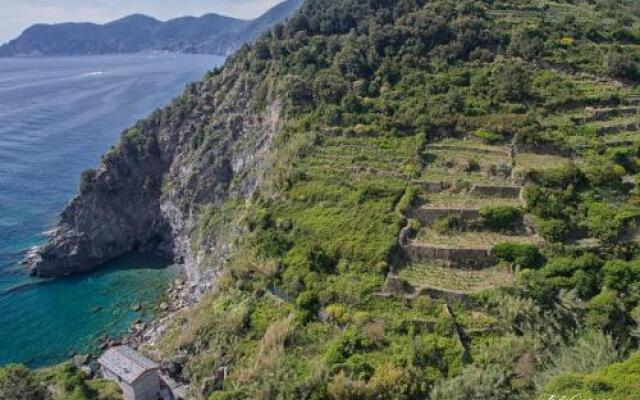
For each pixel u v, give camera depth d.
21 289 94.94
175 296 93.06
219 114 113.06
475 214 64.88
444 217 65.69
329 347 55.69
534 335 51.78
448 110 81.38
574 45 95.12
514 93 82.81
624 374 36.94
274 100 100.06
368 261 63.72
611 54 89.19
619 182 66.81
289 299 64.88
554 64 90.88
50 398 61.12
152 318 86.00
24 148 168.75
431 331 55.75
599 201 65.00
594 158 70.81
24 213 122.50
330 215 71.50
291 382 52.59
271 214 75.75
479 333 54.25
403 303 58.69
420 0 112.44
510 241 62.06
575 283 55.78
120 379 61.78
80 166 153.38
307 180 77.88
